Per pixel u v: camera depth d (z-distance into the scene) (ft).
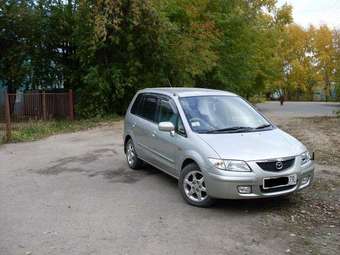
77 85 73.05
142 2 64.34
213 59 77.51
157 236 17.53
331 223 19.02
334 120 65.72
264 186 19.47
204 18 85.35
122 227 18.61
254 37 100.94
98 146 41.04
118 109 70.33
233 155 19.72
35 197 23.50
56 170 30.53
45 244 16.87
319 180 26.23
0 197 23.62
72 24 71.15
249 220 19.31
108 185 25.88
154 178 27.45
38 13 71.61
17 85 73.36
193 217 19.76
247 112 24.82
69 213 20.61
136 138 28.78
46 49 72.90
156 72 70.59
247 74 97.55
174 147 23.16
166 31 68.03
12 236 17.75
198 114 23.49
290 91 240.73
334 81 84.07
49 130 53.21
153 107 27.27
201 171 20.58
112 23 63.00
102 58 68.03
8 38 71.97
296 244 16.70
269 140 21.45
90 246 16.61
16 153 38.32
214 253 15.87
